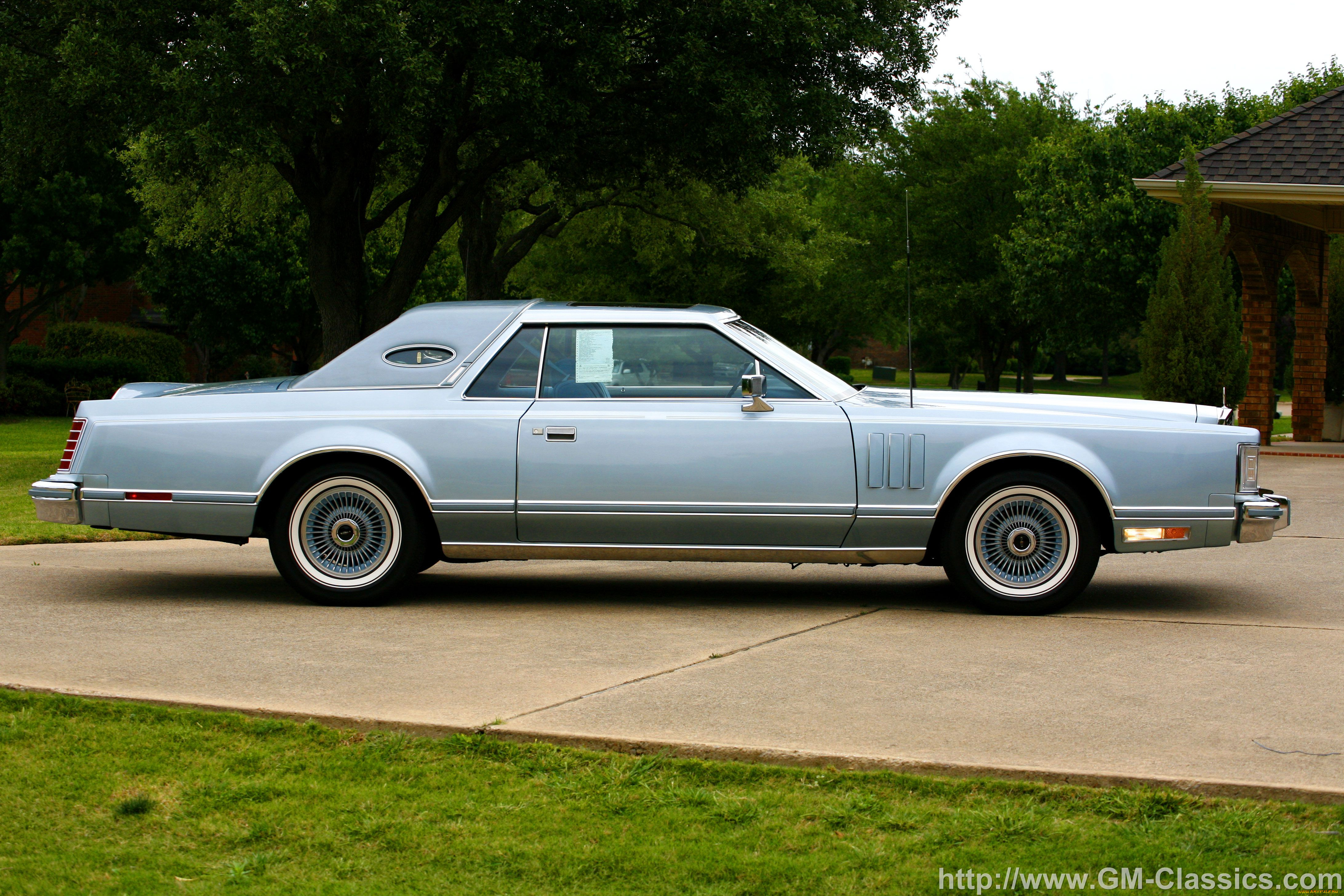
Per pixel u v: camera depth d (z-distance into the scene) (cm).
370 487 645
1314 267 2073
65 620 604
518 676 489
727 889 306
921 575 780
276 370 4428
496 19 1331
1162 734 413
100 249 3203
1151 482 630
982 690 471
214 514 648
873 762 379
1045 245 2866
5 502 1170
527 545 645
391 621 610
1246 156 1739
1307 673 502
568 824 343
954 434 629
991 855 323
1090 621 618
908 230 650
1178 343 1570
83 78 1316
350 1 1270
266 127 1330
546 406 641
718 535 636
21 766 384
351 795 362
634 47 1570
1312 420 2103
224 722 421
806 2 1558
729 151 1630
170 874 314
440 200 1656
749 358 648
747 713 435
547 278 3612
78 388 3412
